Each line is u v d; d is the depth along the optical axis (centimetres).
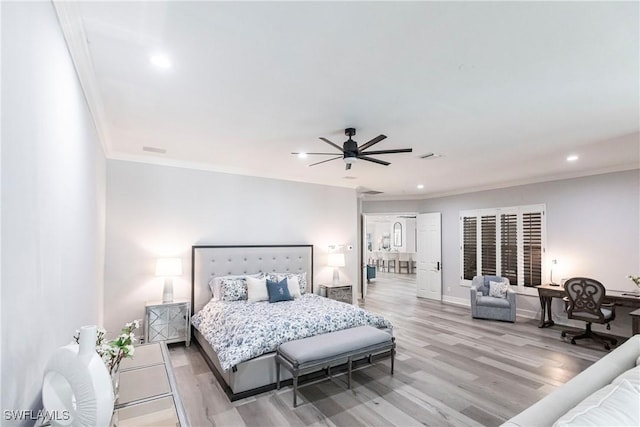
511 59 211
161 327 422
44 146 138
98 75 229
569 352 422
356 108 289
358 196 830
